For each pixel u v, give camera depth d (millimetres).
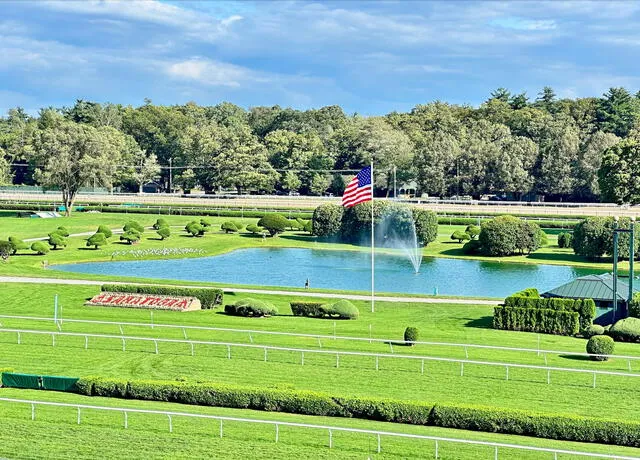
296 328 61719
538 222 139625
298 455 36281
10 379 45094
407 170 186750
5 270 87625
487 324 65000
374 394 45094
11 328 60156
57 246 111125
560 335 61406
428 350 54781
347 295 76312
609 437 37656
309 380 47594
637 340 58094
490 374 49062
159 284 80500
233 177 184500
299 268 100625
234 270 98188
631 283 64000
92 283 80062
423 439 38188
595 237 106750
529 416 38625
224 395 42156
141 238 123000
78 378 44188
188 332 59531
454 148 178625
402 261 107750
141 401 43062
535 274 97562
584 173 169500
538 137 191875
